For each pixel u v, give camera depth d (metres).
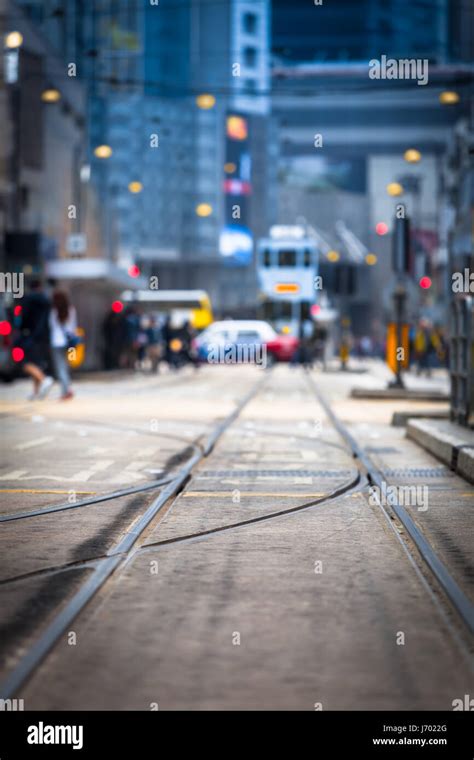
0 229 63.56
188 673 6.99
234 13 199.75
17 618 8.27
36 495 15.41
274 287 100.00
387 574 10.20
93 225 86.25
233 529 12.70
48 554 10.96
